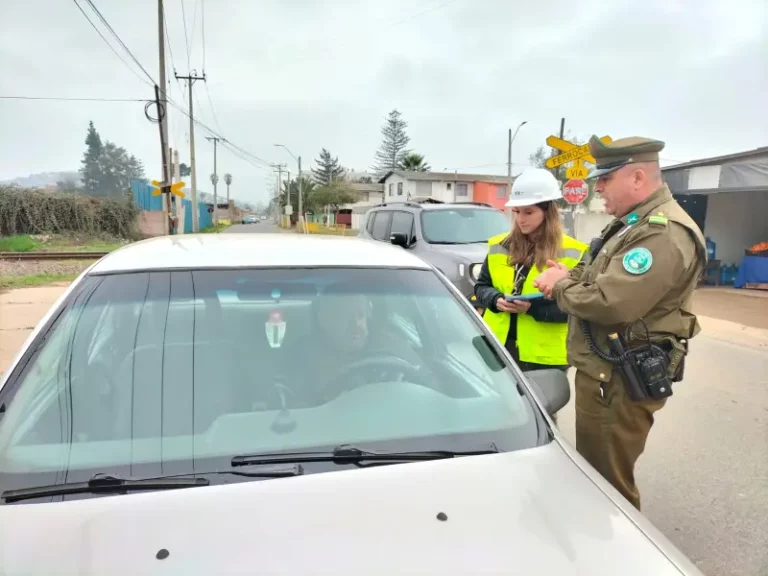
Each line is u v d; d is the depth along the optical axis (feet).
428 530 4.52
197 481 5.05
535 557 4.36
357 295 7.31
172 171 73.05
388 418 6.05
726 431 14.66
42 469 5.07
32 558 4.17
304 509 4.70
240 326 6.73
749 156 39.68
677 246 7.06
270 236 8.91
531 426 6.08
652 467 12.61
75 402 5.72
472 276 16.49
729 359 22.49
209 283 6.93
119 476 5.07
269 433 5.69
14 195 88.84
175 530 4.43
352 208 199.93
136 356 6.20
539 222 9.83
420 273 7.98
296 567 4.12
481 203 28.35
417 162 201.77
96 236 95.14
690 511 10.78
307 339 6.86
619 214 7.98
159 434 5.56
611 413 7.93
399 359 6.99
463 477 5.22
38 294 35.78
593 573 4.28
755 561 9.27
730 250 51.13
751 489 11.60
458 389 6.68
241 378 6.26
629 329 7.66
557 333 9.98
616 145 7.64
